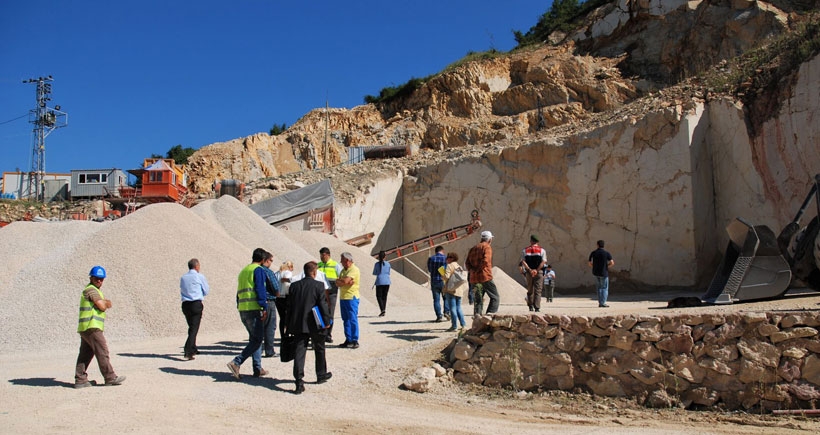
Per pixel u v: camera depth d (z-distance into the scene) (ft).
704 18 125.18
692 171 75.66
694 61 123.03
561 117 134.21
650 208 78.64
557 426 21.45
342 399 24.62
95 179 148.15
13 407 21.71
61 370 28.55
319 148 163.02
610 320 25.71
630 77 134.62
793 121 68.13
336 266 34.53
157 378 26.86
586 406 24.26
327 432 20.10
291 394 25.05
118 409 21.66
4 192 156.04
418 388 26.16
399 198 104.78
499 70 156.25
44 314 38.19
